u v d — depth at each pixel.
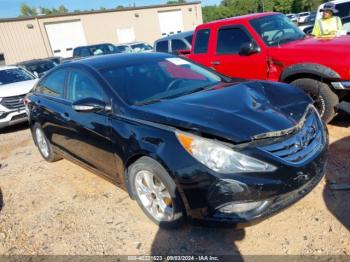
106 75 3.52
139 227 3.15
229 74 5.79
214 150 2.44
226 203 2.43
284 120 2.66
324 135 3.05
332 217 2.87
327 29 6.14
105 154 3.39
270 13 5.86
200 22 32.88
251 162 2.40
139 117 2.94
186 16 31.84
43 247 3.08
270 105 2.90
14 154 5.95
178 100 3.14
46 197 4.02
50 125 4.40
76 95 3.86
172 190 2.70
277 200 2.50
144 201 3.13
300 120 2.75
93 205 3.65
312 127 2.92
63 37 26.08
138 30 29.42
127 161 3.06
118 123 3.09
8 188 4.46
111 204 3.61
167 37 9.73
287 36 5.44
